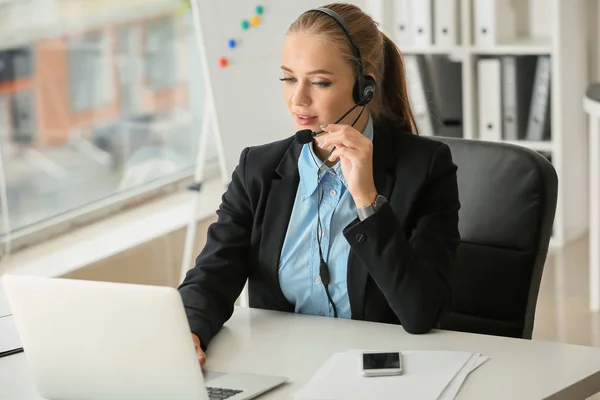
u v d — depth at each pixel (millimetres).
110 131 4352
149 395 1597
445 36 4848
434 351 1807
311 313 2117
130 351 1569
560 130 4777
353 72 2027
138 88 4477
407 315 1932
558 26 4664
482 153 2262
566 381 1665
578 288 4375
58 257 3799
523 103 4883
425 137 2230
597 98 3961
